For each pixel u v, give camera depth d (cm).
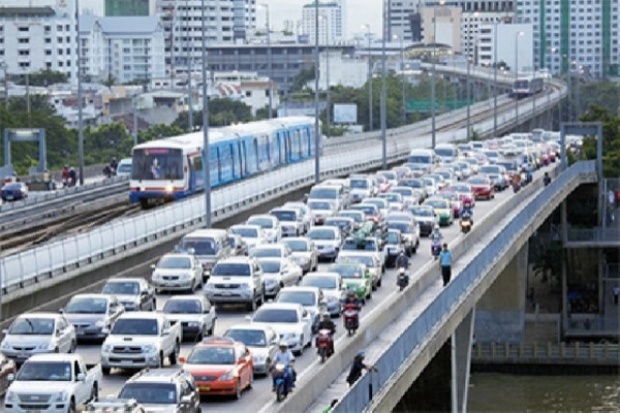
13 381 6906
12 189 17100
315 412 7038
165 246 12669
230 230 12725
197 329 8806
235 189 15512
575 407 14950
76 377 6894
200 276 11006
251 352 7994
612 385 16275
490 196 18488
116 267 11400
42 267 10038
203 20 13325
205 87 13125
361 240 12188
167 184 15875
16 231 13512
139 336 7962
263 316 8738
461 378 11794
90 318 8812
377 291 11231
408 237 13362
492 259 12662
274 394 7362
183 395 6525
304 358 8488
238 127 19038
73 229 13725
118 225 11631
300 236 13225
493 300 17600
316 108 16675
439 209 15775
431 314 9044
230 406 7194
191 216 13762
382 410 7231
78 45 18662
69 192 17600
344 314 9119
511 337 17600
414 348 8338
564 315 19400
